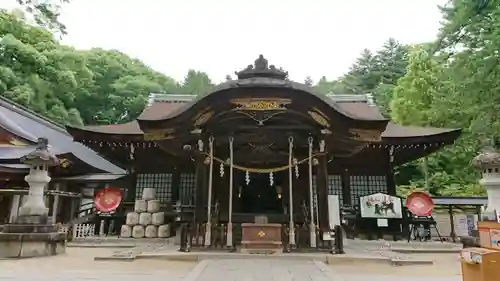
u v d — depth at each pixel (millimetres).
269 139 11922
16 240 9766
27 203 10547
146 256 9570
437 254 11656
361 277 7281
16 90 26609
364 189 18297
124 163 20375
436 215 17750
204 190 11422
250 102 10945
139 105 39406
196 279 6676
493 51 14852
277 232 10602
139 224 15547
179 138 11391
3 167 15195
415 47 32344
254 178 16234
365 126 10906
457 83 16828
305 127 11602
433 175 25203
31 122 22906
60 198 17734
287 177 15969
